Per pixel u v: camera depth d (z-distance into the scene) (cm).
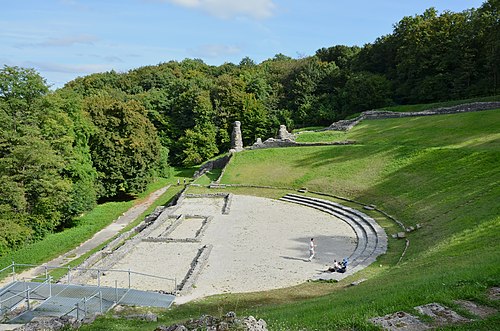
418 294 1384
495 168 3409
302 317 1391
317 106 8656
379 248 2950
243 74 10219
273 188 5150
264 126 8562
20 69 4219
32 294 2255
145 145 6122
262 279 2586
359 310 1328
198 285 2514
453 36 6981
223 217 4131
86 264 2983
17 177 3900
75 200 4800
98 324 1725
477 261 1720
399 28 8450
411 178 4078
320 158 5444
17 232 3694
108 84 11175
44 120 4384
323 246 3186
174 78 11119
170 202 5344
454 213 2972
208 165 6875
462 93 6775
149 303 2166
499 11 6278
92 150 5859
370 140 5547
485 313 1210
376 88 7725
